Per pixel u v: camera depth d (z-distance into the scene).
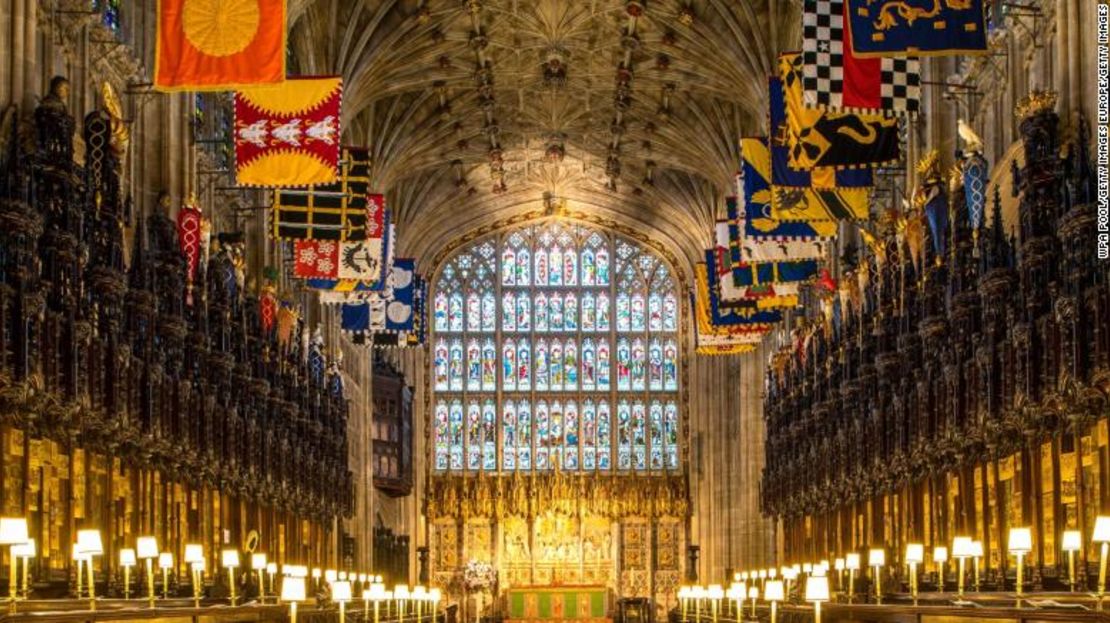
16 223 25.67
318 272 46.19
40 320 26.25
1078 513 27.28
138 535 33.00
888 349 41.91
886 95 29.42
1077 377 26.25
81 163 33.44
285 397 49.91
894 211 42.66
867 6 27.55
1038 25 34.72
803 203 39.41
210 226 41.41
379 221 46.84
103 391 30.02
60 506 28.36
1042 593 25.78
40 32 31.61
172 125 41.22
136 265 32.88
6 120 27.81
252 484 43.78
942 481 36.59
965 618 20.50
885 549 42.03
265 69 28.36
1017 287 30.84
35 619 18.17
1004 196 36.25
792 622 36.03
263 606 28.16
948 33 27.41
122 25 39.78
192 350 37.66
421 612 48.03
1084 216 26.12
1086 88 29.67
